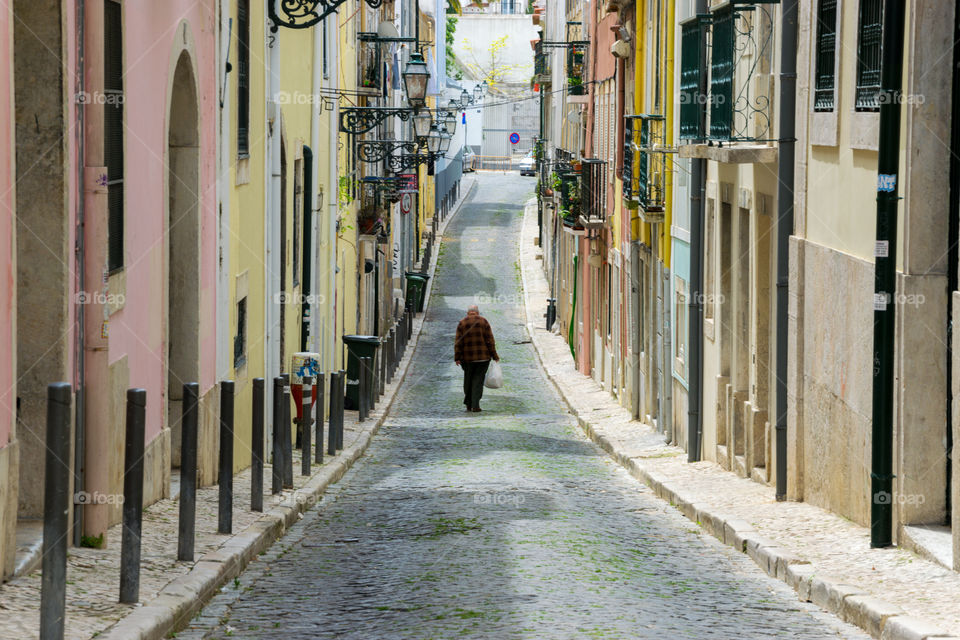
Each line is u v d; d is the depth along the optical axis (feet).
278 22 101.40
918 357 57.52
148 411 65.21
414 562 59.72
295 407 110.83
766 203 84.89
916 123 56.54
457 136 504.84
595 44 201.46
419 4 349.00
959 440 51.44
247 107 92.89
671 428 119.65
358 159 180.45
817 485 73.56
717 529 69.77
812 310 73.97
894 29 56.39
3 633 38.52
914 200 56.85
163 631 43.04
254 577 56.18
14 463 45.24
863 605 46.60
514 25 590.55
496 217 449.89
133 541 44.60
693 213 106.01
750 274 90.68
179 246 75.56
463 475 97.40
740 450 94.84
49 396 37.09
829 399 70.49
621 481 98.63
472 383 158.71
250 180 94.32
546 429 140.67
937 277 57.11
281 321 112.06
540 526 70.49
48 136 49.32
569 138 257.55
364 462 109.40
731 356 97.60
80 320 52.54
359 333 189.57
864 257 64.34
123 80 58.29
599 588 52.65
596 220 178.60
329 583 55.06
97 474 53.72
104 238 52.85
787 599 52.95
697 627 45.42
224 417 61.00
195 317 75.72
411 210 313.94
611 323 173.68
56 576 37.22
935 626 42.75
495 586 52.80
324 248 135.54
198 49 75.31
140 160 62.39
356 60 173.88
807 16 75.05
